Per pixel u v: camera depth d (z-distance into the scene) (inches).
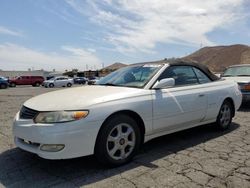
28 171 147.9
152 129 168.4
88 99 146.5
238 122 269.7
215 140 203.6
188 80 200.1
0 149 184.1
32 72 3132.4
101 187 128.5
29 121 141.8
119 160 152.2
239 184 130.6
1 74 2997.0
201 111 201.3
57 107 139.6
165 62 194.7
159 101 169.8
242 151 178.1
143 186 129.0
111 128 147.4
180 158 165.3
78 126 136.1
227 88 231.1
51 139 133.1
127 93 159.3
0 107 404.5
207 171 145.6
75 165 154.8
